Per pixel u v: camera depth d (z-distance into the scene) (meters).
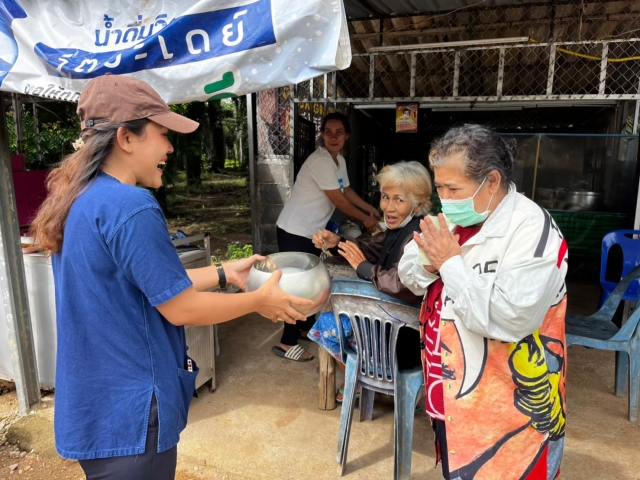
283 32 1.96
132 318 1.24
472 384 1.48
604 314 3.05
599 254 5.54
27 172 4.17
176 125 1.32
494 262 1.41
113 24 2.23
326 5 1.91
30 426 2.79
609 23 4.68
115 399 1.25
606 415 2.83
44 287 2.89
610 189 5.49
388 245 2.30
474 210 1.44
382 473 2.34
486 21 4.79
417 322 1.97
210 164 18.78
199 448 2.54
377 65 5.94
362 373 2.24
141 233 1.18
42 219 1.27
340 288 2.12
